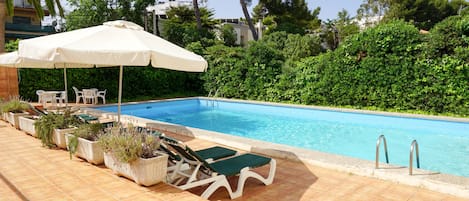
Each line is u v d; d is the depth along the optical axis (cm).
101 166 490
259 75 1576
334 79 1324
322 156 569
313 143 944
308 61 1425
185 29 2627
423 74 1112
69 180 428
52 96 1391
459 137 953
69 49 389
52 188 400
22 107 871
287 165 563
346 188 455
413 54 1134
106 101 1633
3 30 1547
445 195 425
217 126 1224
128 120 987
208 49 1852
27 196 376
